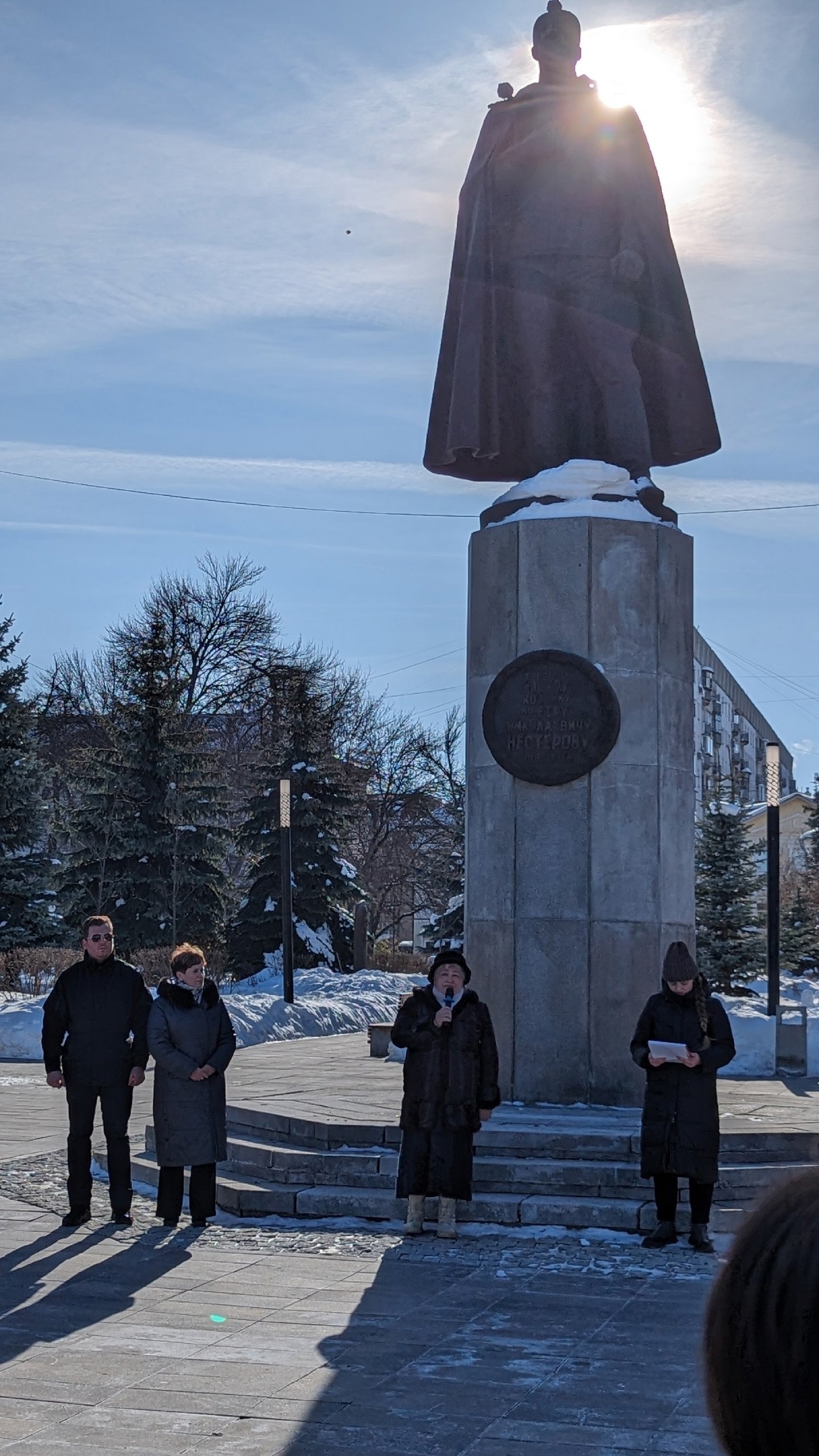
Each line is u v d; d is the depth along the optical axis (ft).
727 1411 4.00
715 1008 28.35
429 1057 29.45
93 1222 31.22
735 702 311.68
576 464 40.75
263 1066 54.70
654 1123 28.45
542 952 38.37
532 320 42.45
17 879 105.60
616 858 38.32
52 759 167.22
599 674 38.60
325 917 114.52
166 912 108.27
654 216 42.68
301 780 115.03
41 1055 69.36
